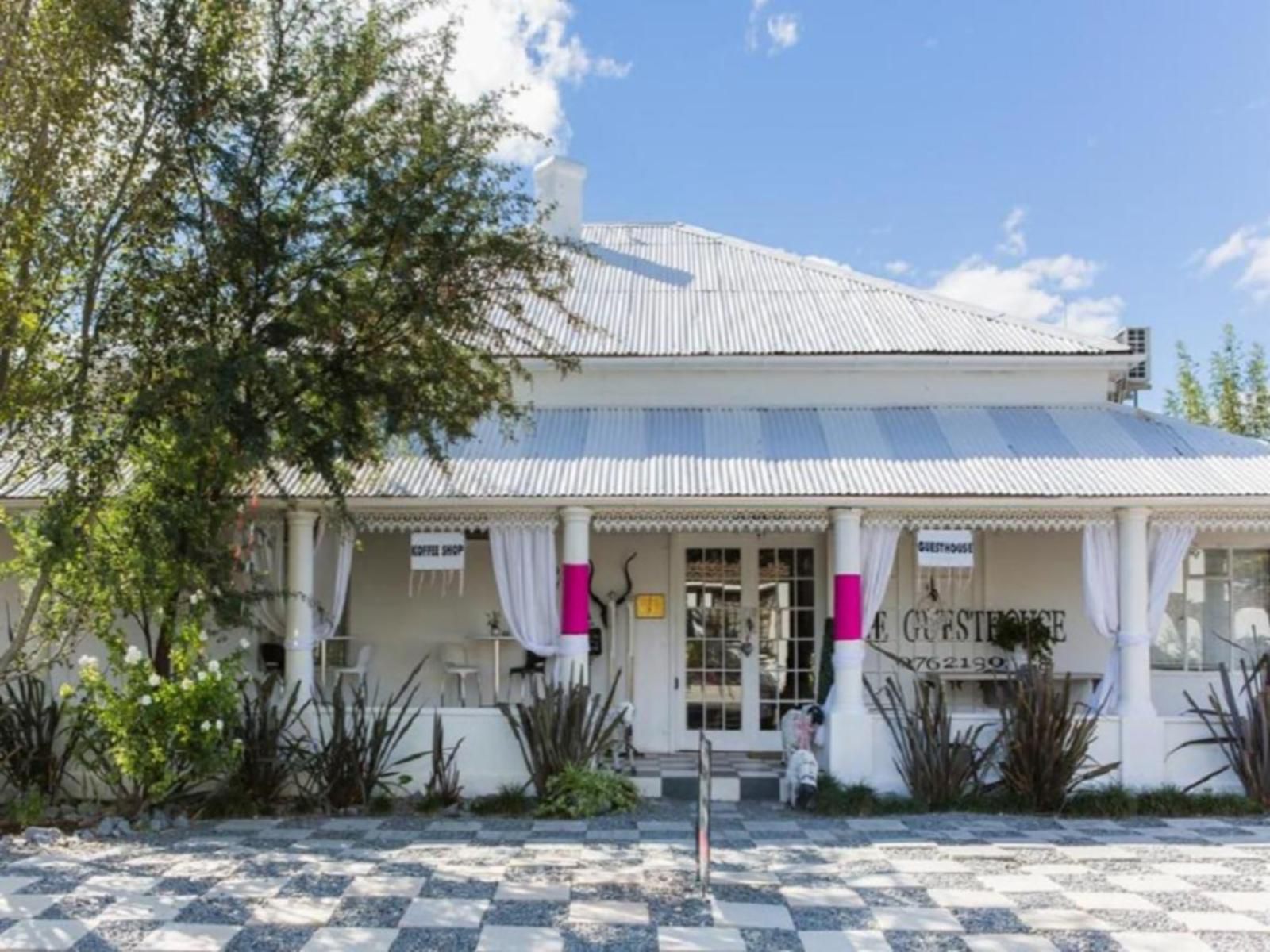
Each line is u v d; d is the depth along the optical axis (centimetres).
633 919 856
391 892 926
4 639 1520
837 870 1020
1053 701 1346
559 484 1404
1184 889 959
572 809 1280
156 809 1263
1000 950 795
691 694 1666
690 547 1689
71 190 1226
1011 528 1419
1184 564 1655
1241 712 1489
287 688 1412
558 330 1722
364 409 1258
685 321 1767
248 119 1206
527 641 1426
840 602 1404
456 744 1388
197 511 1206
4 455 1410
